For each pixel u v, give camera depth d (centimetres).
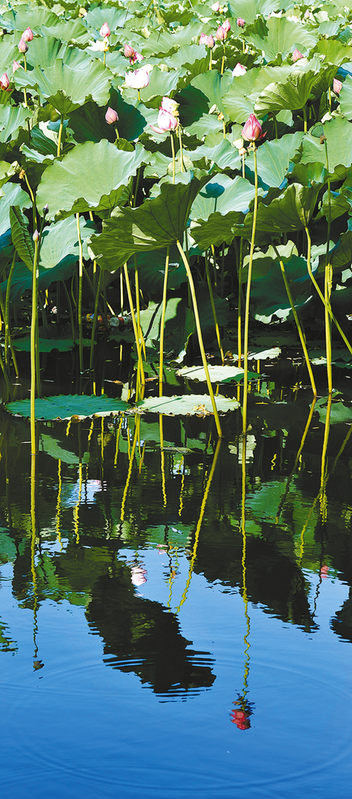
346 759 110
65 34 657
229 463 264
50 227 454
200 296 483
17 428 310
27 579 170
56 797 101
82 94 456
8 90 448
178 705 123
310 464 264
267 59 638
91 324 542
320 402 363
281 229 351
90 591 165
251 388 394
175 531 201
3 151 409
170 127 318
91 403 346
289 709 123
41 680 130
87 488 236
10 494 228
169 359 459
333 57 534
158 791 103
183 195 279
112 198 310
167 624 150
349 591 166
